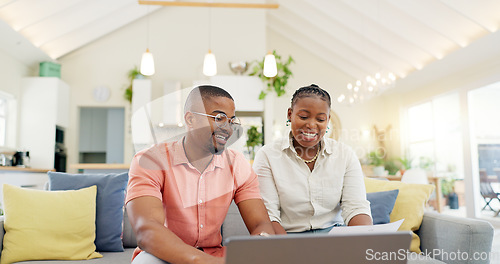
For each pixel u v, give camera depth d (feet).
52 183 6.91
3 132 20.21
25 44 19.56
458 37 18.93
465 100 21.26
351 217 5.11
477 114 20.63
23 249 5.93
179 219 4.16
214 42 24.75
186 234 4.20
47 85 21.29
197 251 3.56
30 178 17.33
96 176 7.00
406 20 20.15
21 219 6.05
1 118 20.02
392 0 18.34
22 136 20.81
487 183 19.94
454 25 18.58
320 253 2.71
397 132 28.02
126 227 6.99
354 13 21.98
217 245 4.48
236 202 4.64
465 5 16.61
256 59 24.59
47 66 21.75
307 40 28.73
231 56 24.64
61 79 24.07
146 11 24.26
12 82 20.25
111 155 25.85
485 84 19.66
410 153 27.53
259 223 4.37
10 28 17.48
